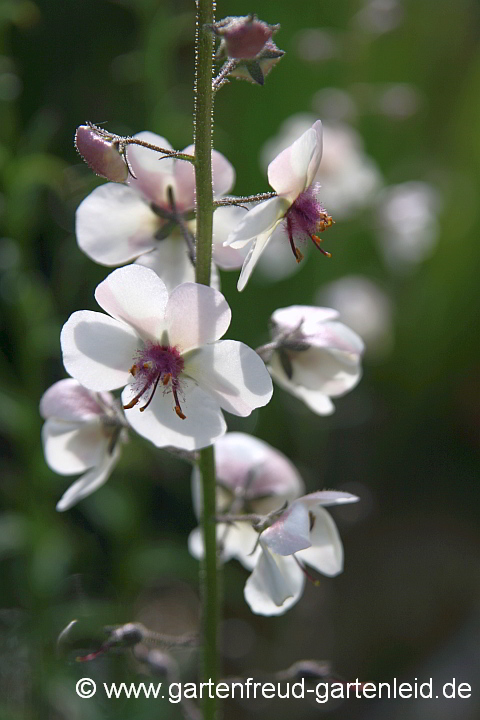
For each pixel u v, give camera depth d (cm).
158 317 26
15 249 36
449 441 56
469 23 60
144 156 28
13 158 37
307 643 45
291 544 26
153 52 38
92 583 42
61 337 26
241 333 51
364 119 57
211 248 27
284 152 26
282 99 52
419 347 55
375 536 51
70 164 49
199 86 26
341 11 52
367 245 57
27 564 37
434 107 60
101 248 28
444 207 55
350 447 53
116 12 52
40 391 37
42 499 37
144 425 26
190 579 48
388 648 46
